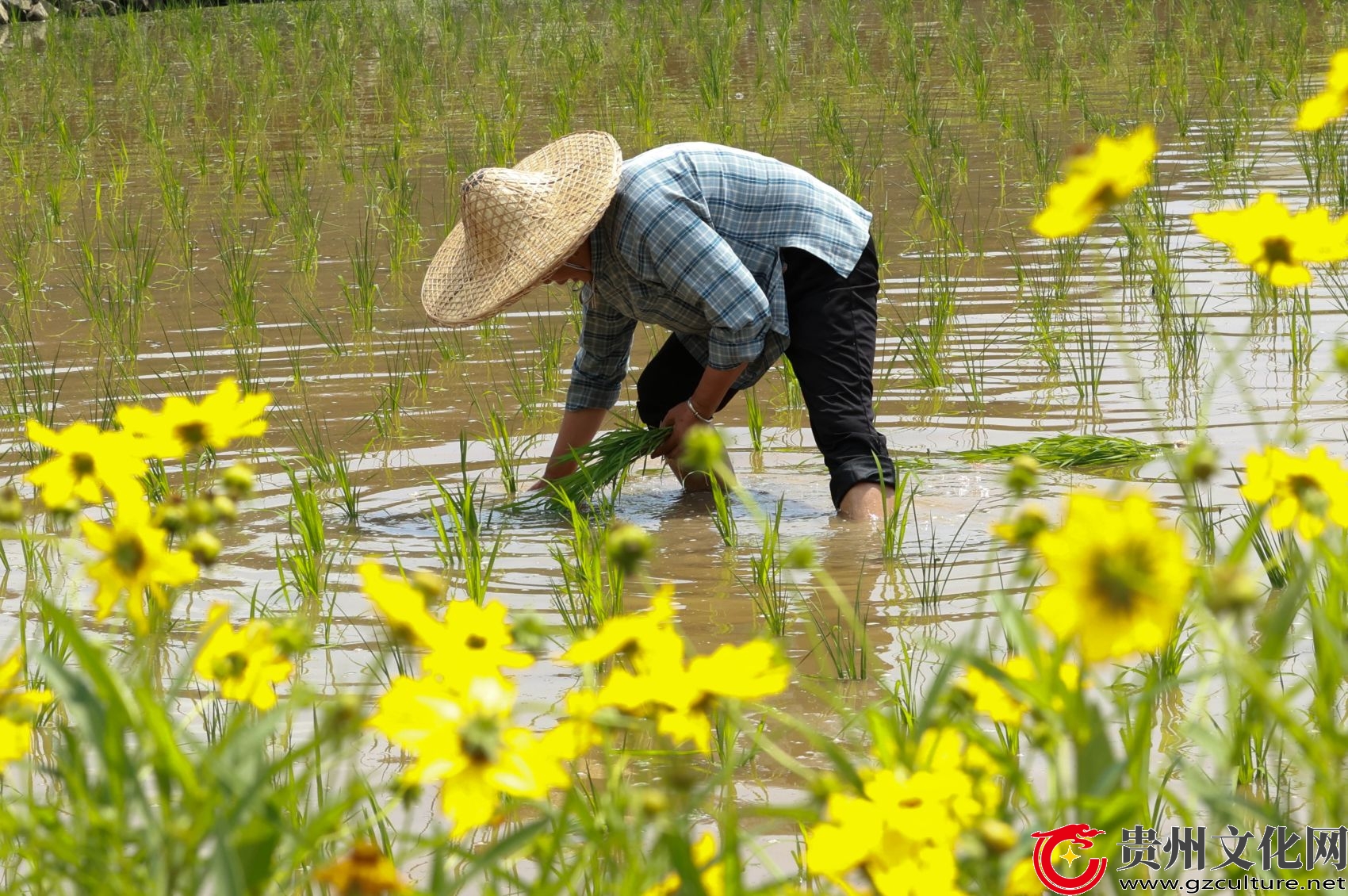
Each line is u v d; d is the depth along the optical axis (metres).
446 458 14.03
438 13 50.97
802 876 6.09
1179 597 3.21
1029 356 15.95
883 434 14.09
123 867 4.11
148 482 12.73
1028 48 37.22
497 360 16.97
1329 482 4.68
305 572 10.52
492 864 4.56
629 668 9.01
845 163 24.98
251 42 45.44
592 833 4.36
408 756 7.74
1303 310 16.47
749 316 11.85
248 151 29.91
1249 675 3.88
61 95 37.06
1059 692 4.06
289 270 21.08
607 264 12.23
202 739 7.75
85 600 10.29
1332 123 25.92
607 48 41.47
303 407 15.51
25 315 18.94
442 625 4.48
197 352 17.36
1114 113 29.06
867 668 8.80
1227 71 32.78
